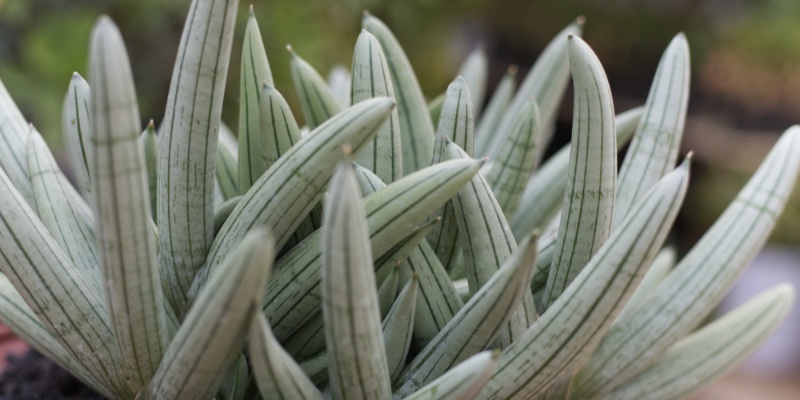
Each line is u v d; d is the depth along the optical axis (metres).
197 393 0.42
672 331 0.49
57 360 0.49
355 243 0.38
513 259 0.41
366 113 0.42
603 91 0.45
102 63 0.37
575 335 0.44
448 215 0.49
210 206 0.47
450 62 1.77
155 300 0.42
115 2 1.41
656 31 1.75
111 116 0.37
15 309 0.50
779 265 1.65
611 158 0.46
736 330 0.53
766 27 1.75
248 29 0.49
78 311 0.45
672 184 0.42
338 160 0.43
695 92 1.78
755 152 1.72
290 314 0.46
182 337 0.40
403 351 0.45
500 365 0.45
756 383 1.54
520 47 1.88
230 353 0.40
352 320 0.39
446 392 0.41
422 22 1.65
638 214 0.42
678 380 0.53
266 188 0.44
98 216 0.39
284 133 0.47
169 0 1.40
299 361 0.48
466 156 0.46
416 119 0.54
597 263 0.43
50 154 0.51
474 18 1.84
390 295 0.46
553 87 0.61
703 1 1.73
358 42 0.49
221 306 0.38
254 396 0.47
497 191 0.52
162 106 1.49
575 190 0.46
